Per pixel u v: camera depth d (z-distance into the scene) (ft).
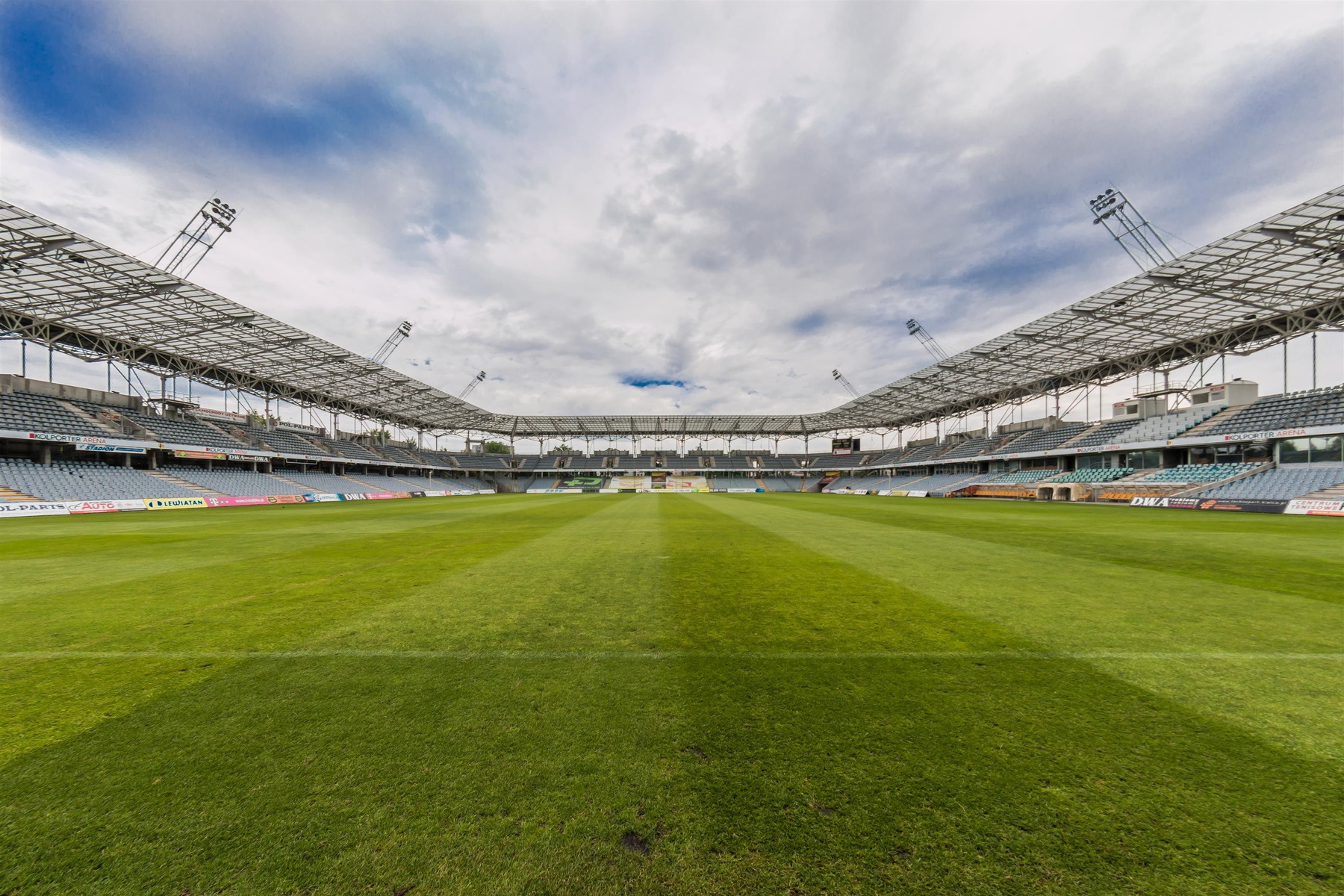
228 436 137.39
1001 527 52.29
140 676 13.35
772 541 40.24
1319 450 89.40
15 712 11.34
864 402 185.98
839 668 13.71
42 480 90.38
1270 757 9.30
